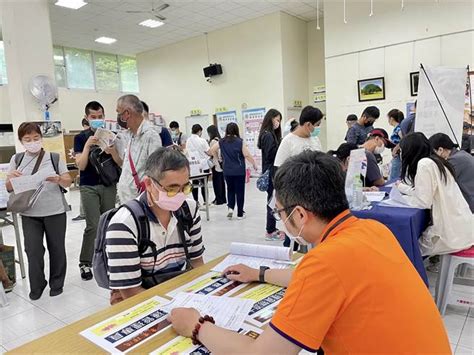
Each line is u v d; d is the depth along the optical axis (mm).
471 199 2602
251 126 9172
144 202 1373
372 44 6844
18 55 5641
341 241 802
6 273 3010
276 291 1174
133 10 7605
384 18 6664
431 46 6234
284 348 750
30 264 2734
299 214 881
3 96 8320
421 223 2258
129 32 9086
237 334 858
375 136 3668
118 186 2545
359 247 790
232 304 1079
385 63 6742
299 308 751
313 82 9195
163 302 1133
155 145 2406
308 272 768
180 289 1220
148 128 2443
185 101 10484
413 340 767
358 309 750
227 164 4949
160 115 10719
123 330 989
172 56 10531
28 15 5730
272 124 3854
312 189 852
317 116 3156
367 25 6863
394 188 2500
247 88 9117
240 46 9070
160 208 1365
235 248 1520
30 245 2713
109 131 2832
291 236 941
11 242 4574
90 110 2959
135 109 2367
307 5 7969
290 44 8633
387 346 753
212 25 8969
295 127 3645
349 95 7238
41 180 2641
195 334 906
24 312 2586
